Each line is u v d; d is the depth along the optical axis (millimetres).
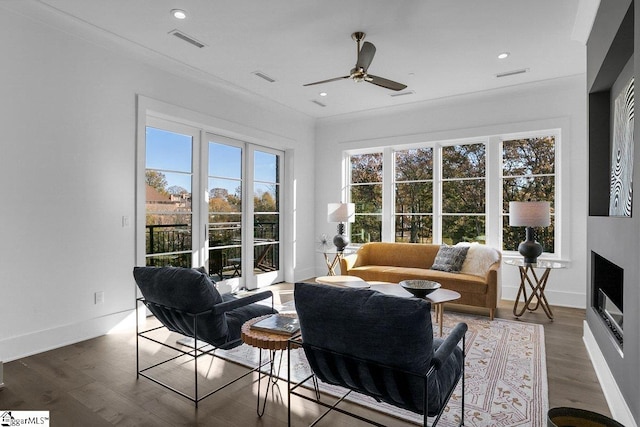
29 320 2859
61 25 3006
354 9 2844
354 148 5918
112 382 2412
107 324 3367
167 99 3900
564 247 4402
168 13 2912
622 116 2465
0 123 2699
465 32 3201
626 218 1944
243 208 5172
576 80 4273
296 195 5895
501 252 4652
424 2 2742
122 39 3326
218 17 2975
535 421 1973
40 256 2922
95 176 3285
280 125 5531
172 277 2217
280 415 2043
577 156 4328
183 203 4297
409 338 1392
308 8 2838
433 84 4492
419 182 5520
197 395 2232
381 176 5852
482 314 4059
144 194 3674
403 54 3646
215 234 4730
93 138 3270
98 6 2811
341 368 1654
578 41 3279
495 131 4797
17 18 2783
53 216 3004
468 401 2184
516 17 2947
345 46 3488
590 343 2895
